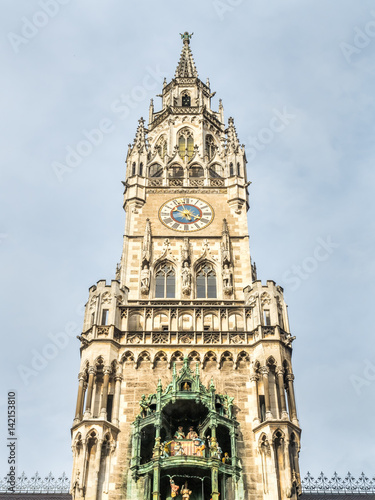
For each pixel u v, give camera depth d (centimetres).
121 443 4356
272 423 4362
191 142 7019
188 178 6262
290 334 4962
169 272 5541
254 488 4184
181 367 4756
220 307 5088
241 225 5850
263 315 4988
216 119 7362
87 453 4244
